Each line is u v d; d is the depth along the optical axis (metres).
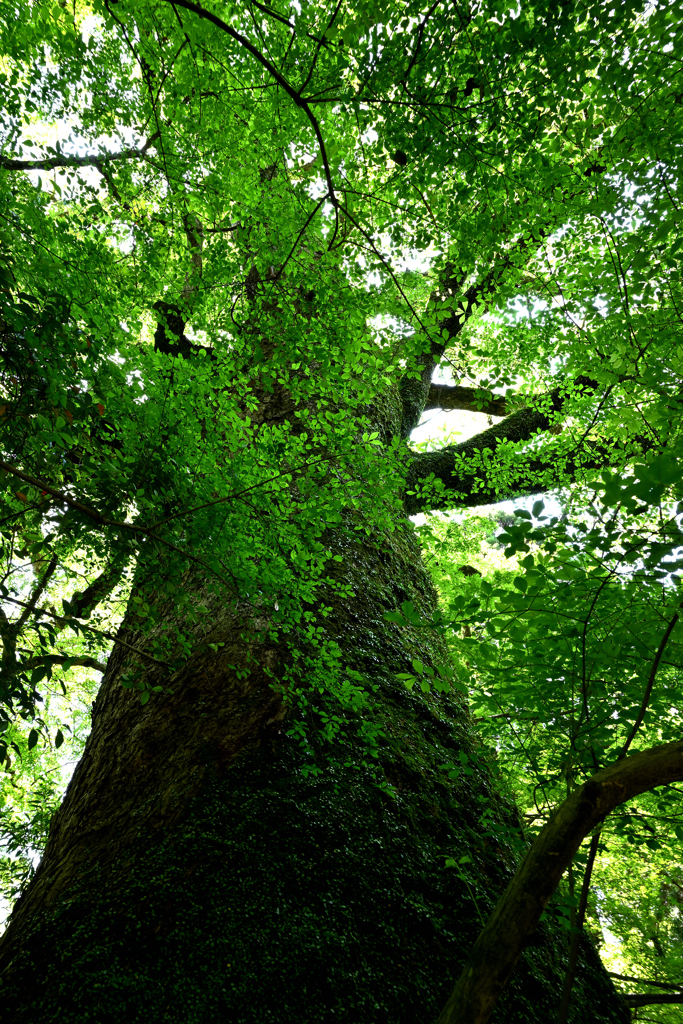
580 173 3.96
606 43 3.12
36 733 2.57
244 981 2.80
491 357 4.97
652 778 1.97
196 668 4.52
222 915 3.04
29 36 4.60
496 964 1.83
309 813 3.58
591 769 2.48
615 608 2.48
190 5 2.62
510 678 2.65
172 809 3.60
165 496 3.23
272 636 3.85
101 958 2.88
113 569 3.50
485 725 2.99
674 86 3.45
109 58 4.91
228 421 3.69
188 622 4.91
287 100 4.16
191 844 3.35
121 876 3.29
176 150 4.84
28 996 2.82
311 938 2.99
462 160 3.55
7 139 4.42
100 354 3.24
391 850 3.54
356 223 3.60
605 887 8.70
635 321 4.05
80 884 3.35
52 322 2.77
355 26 2.99
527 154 3.58
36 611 2.79
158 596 5.30
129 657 5.28
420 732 4.48
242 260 5.03
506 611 2.46
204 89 4.48
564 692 2.60
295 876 3.25
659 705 2.53
